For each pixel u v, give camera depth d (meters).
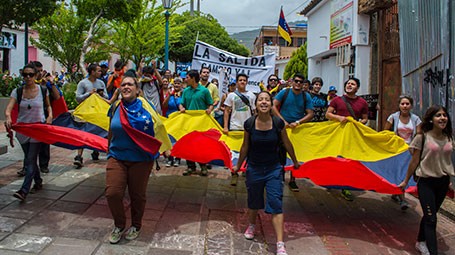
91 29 17.39
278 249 4.29
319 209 6.09
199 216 5.40
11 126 5.22
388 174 5.70
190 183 6.93
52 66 28.77
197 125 6.59
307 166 4.89
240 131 6.34
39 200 5.56
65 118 6.57
